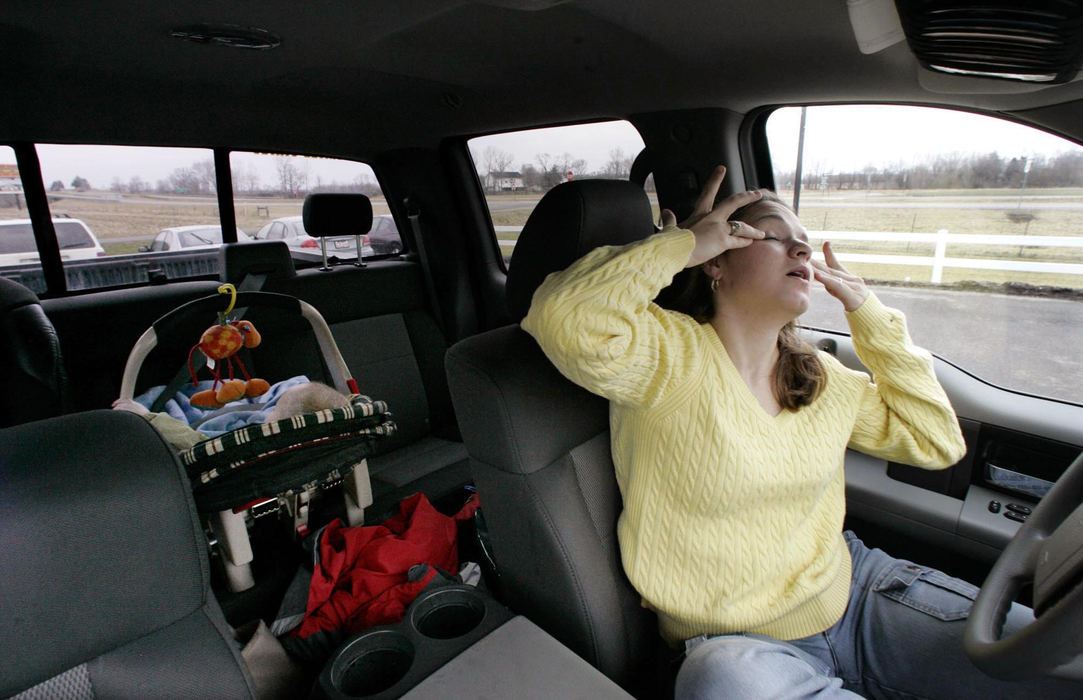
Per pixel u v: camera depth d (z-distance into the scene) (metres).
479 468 1.20
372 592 1.46
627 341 0.94
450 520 1.80
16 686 0.61
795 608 1.08
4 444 0.66
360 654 1.09
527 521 1.13
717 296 1.09
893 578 1.17
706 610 1.04
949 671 1.04
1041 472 1.45
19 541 0.61
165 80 1.80
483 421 1.13
